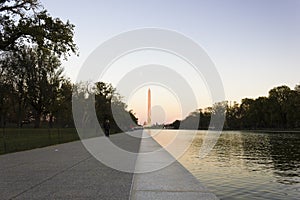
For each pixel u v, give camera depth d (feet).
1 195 23.75
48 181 29.35
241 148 137.39
